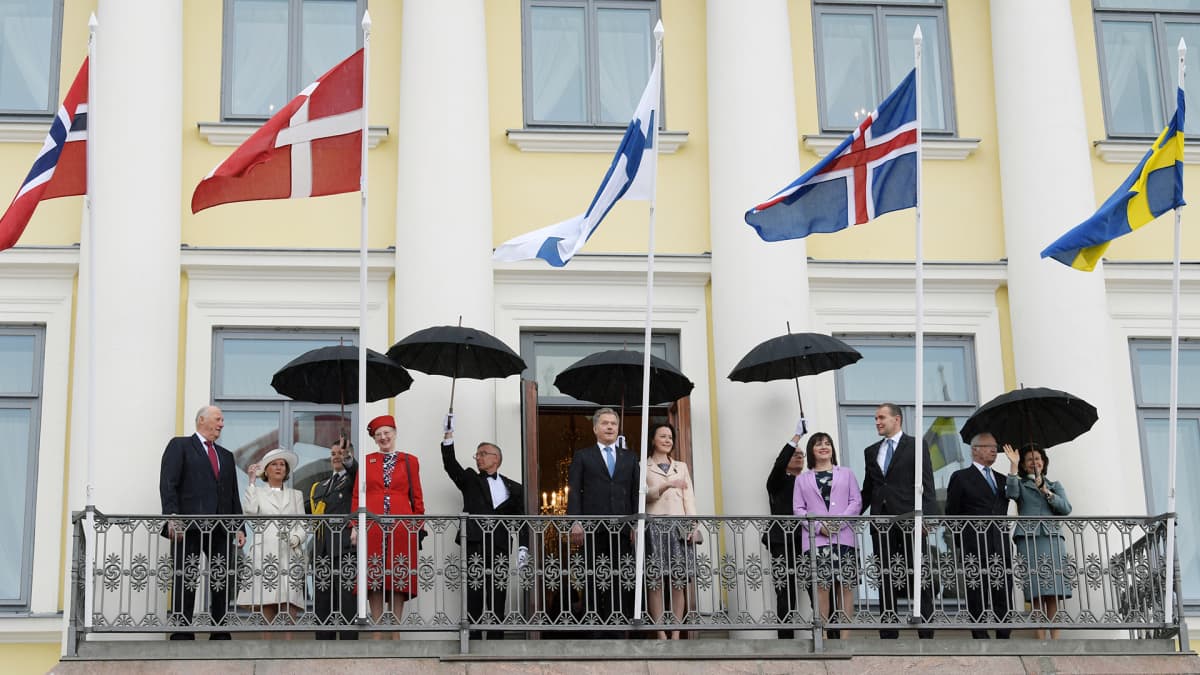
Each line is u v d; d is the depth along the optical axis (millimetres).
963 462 17031
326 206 16859
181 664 13719
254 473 15359
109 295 15938
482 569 14586
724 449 16469
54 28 17094
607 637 15125
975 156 17766
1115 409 17000
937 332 17281
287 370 14734
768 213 14859
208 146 16922
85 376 15703
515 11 17719
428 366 15398
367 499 14688
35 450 16047
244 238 16688
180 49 16938
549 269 16906
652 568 14570
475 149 16828
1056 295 16984
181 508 14414
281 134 14266
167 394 15922
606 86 17719
